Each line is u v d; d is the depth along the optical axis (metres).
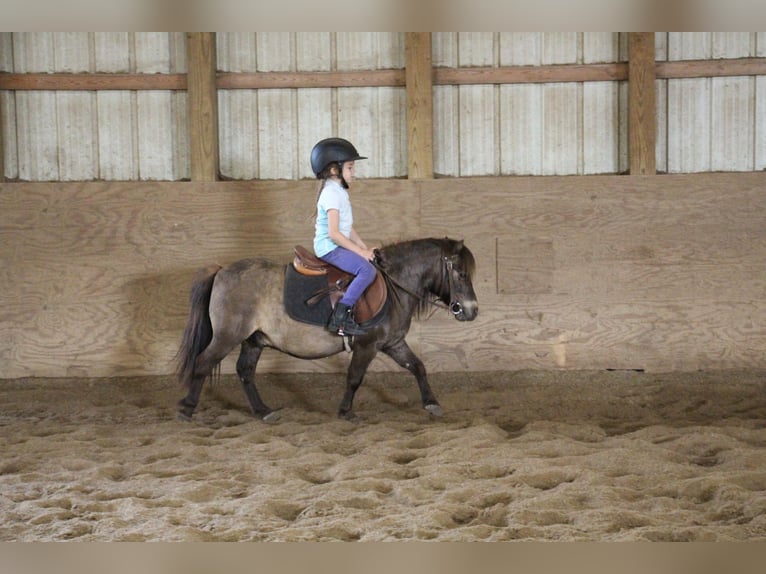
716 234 6.72
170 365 6.80
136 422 5.78
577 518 3.67
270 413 5.79
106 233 6.77
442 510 3.79
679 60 6.86
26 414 6.05
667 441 5.00
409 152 6.76
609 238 6.75
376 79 6.91
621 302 6.77
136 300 6.79
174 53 6.91
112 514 3.81
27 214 6.77
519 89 6.94
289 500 4.00
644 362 6.77
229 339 5.49
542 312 6.78
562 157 6.97
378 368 6.79
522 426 5.65
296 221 6.79
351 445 5.10
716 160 6.89
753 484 4.08
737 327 6.73
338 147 5.22
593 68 6.84
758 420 5.57
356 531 3.56
